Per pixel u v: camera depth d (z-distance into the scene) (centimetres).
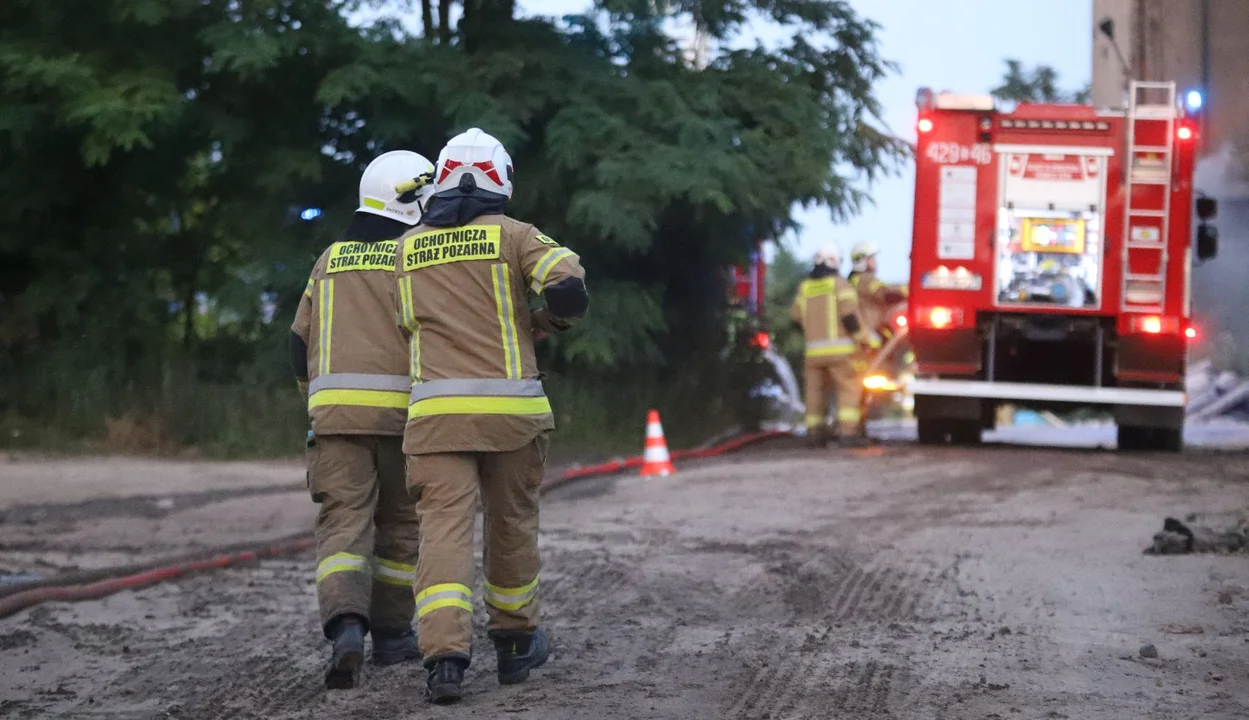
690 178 2245
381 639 895
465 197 803
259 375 2448
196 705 791
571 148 2286
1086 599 1066
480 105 2262
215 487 1845
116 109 2186
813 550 1302
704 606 1057
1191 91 2181
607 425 2506
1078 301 2214
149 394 2394
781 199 2409
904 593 1098
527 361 797
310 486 863
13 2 2348
